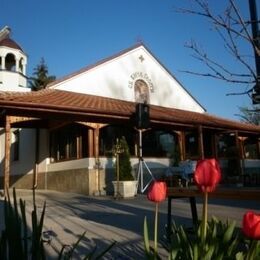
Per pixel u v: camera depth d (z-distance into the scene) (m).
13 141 21.25
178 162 17.84
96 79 19.33
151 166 18.23
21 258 1.99
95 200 12.46
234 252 2.62
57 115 14.80
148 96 21.58
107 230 6.81
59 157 17.66
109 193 15.36
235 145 21.14
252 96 2.66
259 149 23.59
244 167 21.78
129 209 9.95
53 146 18.09
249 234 1.84
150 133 19.00
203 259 2.22
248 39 2.39
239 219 7.89
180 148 19.38
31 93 16.25
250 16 2.52
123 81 20.41
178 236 2.61
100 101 17.44
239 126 21.27
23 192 15.52
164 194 2.52
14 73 22.23
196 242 2.29
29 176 19.30
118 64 20.34
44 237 5.06
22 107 13.42
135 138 18.17
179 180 12.61
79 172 15.91
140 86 21.25
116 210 9.75
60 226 7.24
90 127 15.57
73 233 6.52
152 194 2.50
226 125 20.23
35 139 19.16
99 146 16.64
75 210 9.73
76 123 15.61
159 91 22.20
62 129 17.58
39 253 2.04
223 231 2.73
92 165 15.47
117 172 13.56
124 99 20.27
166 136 19.75
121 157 13.85
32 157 19.22
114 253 5.09
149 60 21.95
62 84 18.22
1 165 21.97
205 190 1.96
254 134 22.72
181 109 23.33
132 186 13.38
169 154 19.52
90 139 15.63
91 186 15.29
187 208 9.97
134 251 5.18
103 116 15.26
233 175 20.83
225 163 21.55
